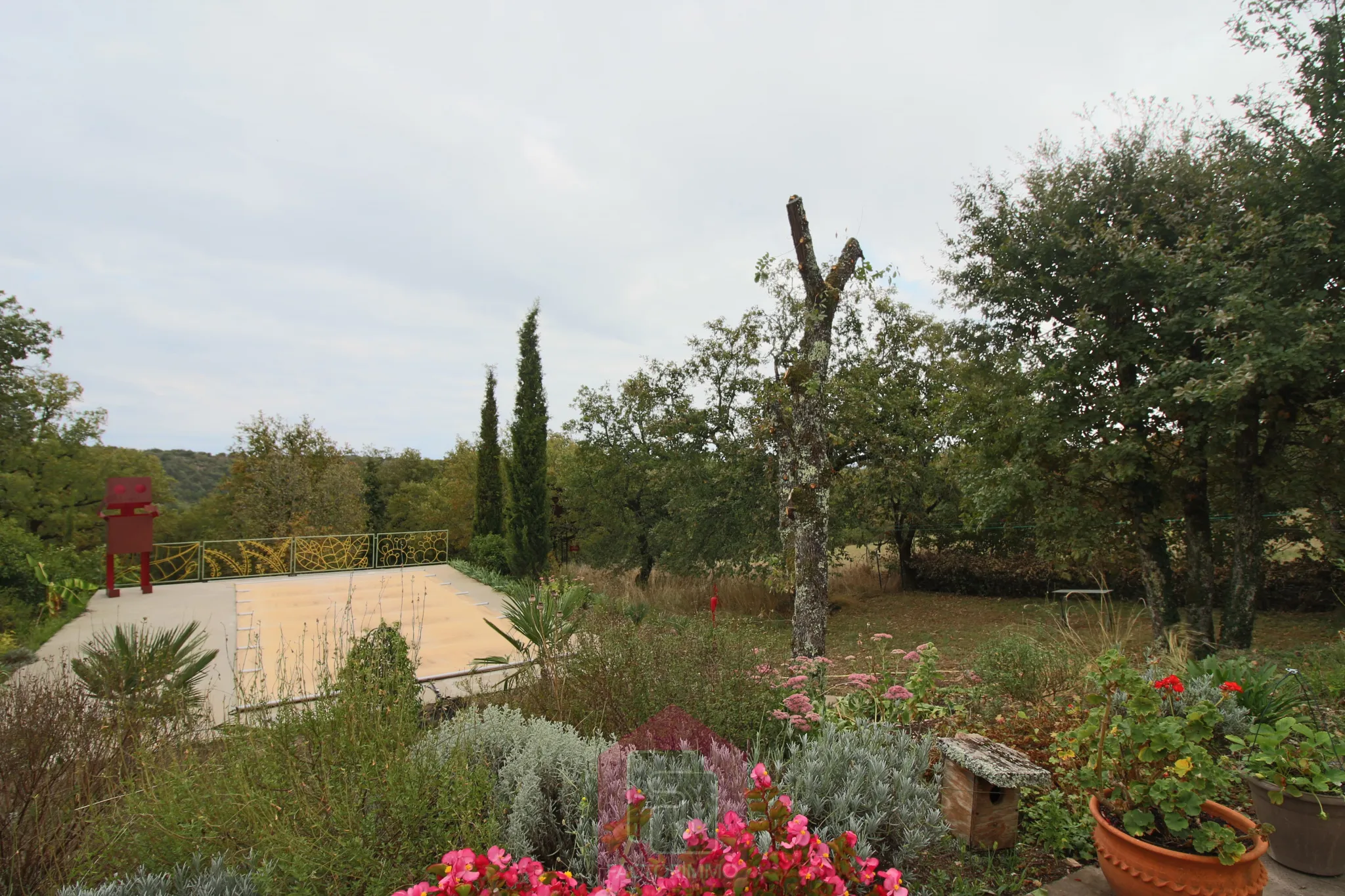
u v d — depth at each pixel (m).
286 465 26.89
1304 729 2.83
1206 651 7.66
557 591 6.51
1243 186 7.54
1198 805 2.39
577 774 2.74
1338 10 6.95
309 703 3.34
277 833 2.36
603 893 1.68
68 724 3.51
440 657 7.94
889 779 2.91
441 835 2.38
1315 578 10.66
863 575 17.69
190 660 5.11
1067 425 8.53
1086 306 8.62
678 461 14.38
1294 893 2.70
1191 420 7.89
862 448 13.26
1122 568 12.23
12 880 2.57
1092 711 3.06
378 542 16.28
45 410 24.88
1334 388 7.07
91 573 13.55
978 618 13.12
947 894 2.64
